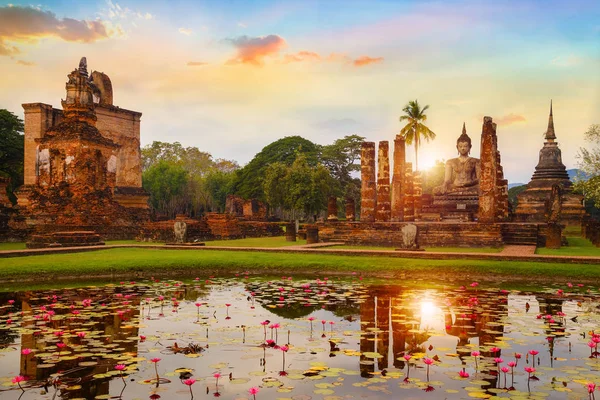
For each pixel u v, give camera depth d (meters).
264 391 6.30
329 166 77.06
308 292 13.21
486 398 5.99
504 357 7.68
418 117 51.03
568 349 8.03
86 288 14.09
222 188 80.00
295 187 57.38
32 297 12.67
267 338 8.68
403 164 35.81
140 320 9.98
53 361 7.45
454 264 16.33
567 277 15.03
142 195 46.69
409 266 16.45
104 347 8.10
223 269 17.50
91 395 6.21
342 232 27.94
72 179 30.42
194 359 7.57
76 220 26.91
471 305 11.43
